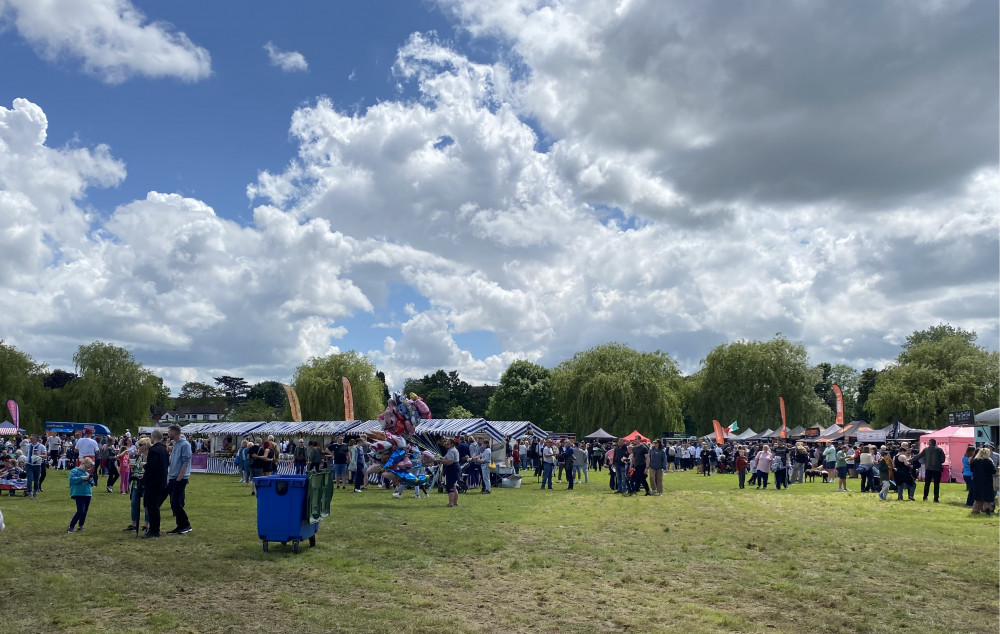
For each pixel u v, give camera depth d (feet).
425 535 43.34
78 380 221.25
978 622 25.23
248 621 23.53
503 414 315.17
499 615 24.81
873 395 200.34
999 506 64.85
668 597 27.84
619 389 209.46
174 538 40.78
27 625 22.77
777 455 90.58
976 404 184.75
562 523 50.44
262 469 72.28
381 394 228.22
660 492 77.25
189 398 556.92
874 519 55.36
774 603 27.43
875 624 24.63
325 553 36.14
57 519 50.24
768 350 214.48
